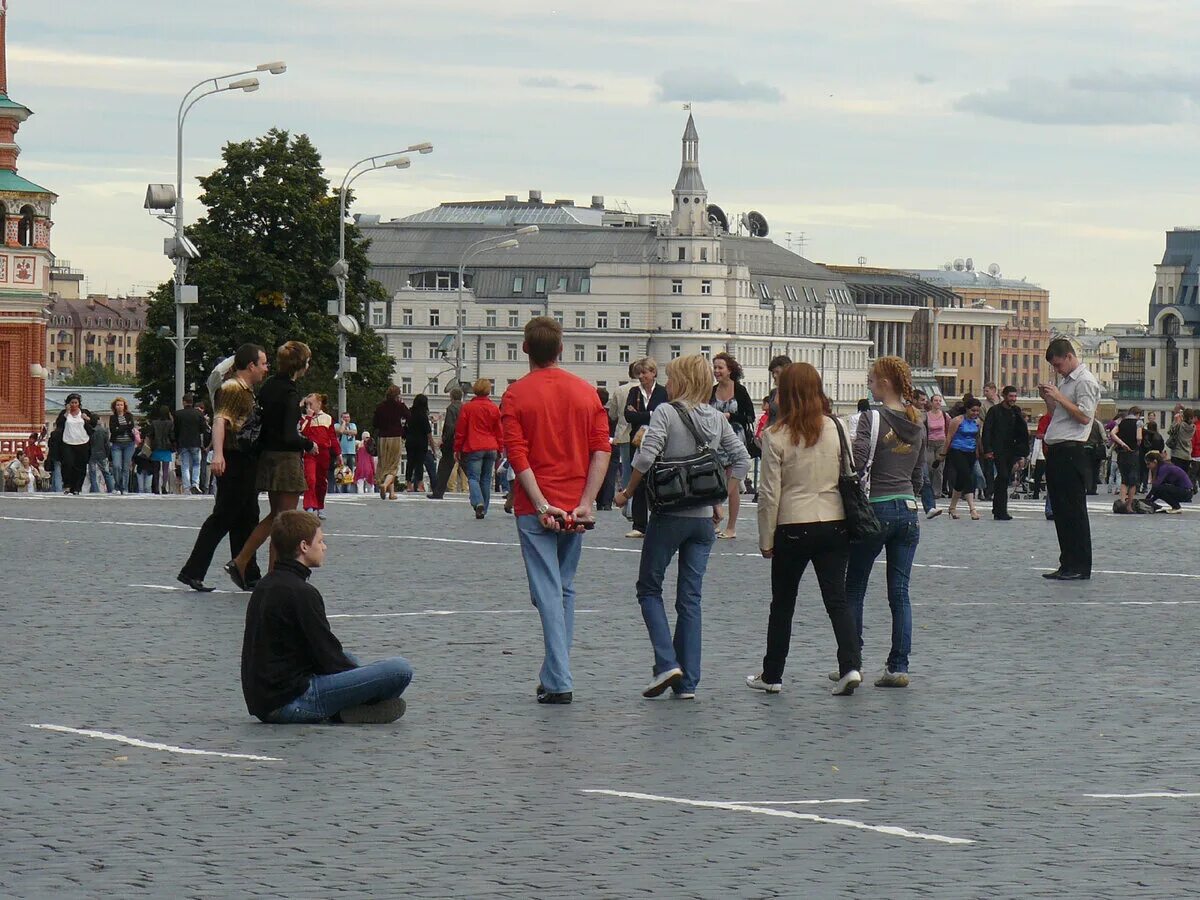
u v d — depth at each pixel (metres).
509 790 15.54
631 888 12.38
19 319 109.25
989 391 55.91
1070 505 33.72
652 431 20.55
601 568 34.47
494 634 25.34
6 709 19.17
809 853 13.39
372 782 15.80
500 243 150.25
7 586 30.59
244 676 18.67
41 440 80.44
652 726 18.70
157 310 120.25
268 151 122.62
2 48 111.69
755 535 42.28
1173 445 68.69
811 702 20.28
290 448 29.84
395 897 12.12
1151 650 24.50
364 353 125.62
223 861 13.03
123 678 21.30
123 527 43.81
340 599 29.31
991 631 26.31
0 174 110.56
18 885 12.36
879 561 37.75
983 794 15.51
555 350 20.58
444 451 60.62
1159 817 14.67
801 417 20.67
